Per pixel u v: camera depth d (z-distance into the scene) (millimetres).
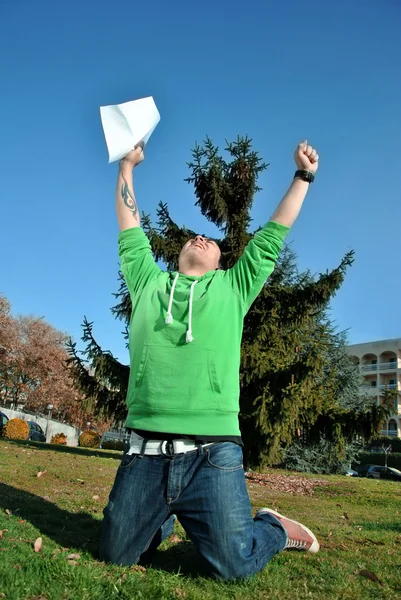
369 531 4508
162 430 2207
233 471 2213
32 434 29844
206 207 12289
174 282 2525
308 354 10805
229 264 11922
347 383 23469
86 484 6199
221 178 11742
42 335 40250
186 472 2188
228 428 2264
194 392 2258
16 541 2492
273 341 12039
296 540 2883
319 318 20234
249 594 2080
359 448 24438
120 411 12719
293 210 2652
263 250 2580
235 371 2393
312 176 2734
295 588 2258
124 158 3057
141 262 2785
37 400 39438
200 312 2375
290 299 11750
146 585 2012
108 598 1859
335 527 4637
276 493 9023
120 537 2246
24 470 6961
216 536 2148
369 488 12117
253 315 11758
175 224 12445
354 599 2176
